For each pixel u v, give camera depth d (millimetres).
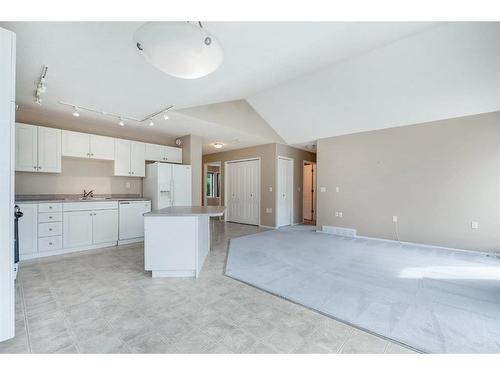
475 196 3709
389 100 3885
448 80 3256
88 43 1812
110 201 3977
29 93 2832
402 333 1604
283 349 1444
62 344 1477
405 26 2443
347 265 3053
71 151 3781
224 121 4492
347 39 2428
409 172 4328
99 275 2678
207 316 1819
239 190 7059
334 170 5344
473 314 1851
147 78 2443
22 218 3170
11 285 1476
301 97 4426
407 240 4340
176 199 4773
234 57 2256
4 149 1453
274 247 4023
